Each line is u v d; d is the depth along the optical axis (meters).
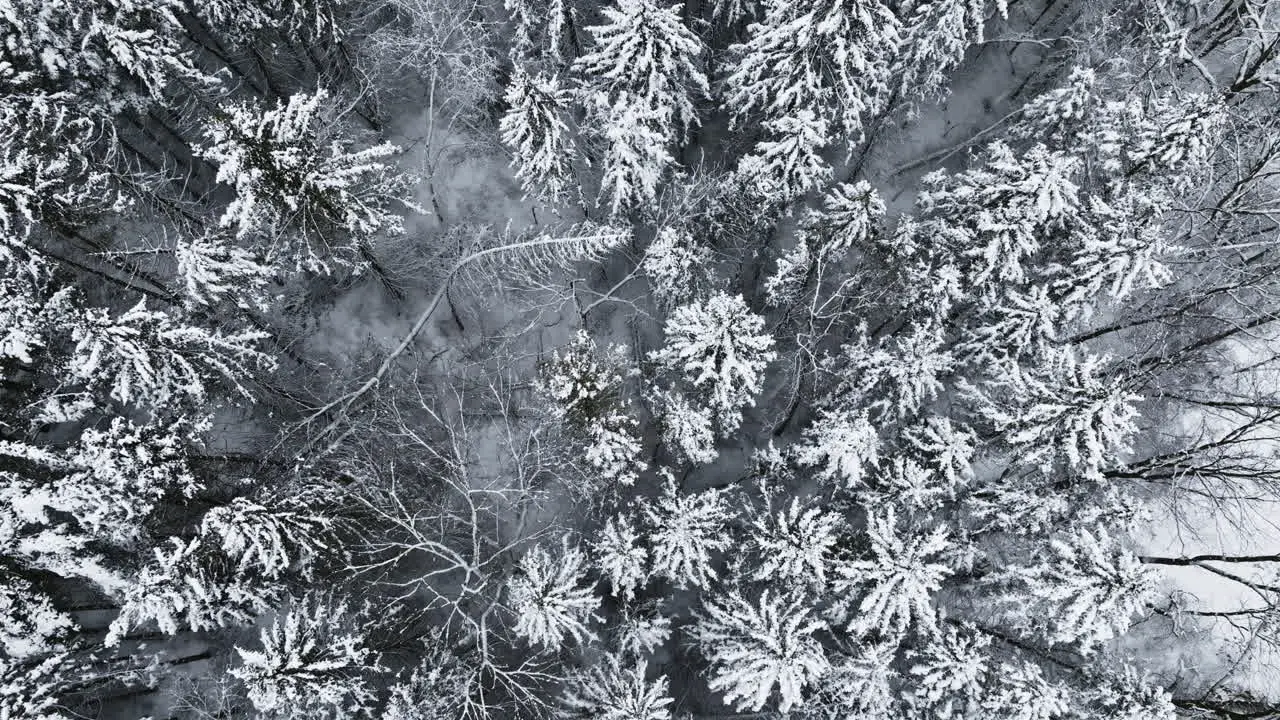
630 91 12.73
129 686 13.21
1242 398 15.61
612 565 12.98
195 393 12.34
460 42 15.74
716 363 12.45
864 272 14.60
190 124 15.55
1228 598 16.45
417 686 12.66
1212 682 15.59
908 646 14.13
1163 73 16.48
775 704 14.41
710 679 14.02
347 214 12.20
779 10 12.55
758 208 14.95
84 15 11.80
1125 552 11.38
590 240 14.73
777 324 16.02
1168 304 15.95
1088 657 13.68
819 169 13.64
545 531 15.38
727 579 14.61
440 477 14.62
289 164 10.65
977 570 14.79
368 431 14.98
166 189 15.02
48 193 10.99
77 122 12.09
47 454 10.84
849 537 13.77
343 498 13.35
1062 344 14.94
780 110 13.98
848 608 14.38
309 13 14.50
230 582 11.56
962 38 14.48
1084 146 14.28
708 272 15.66
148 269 13.84
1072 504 13.62
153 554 11.70
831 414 14.11
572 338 16.12
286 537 11.31
